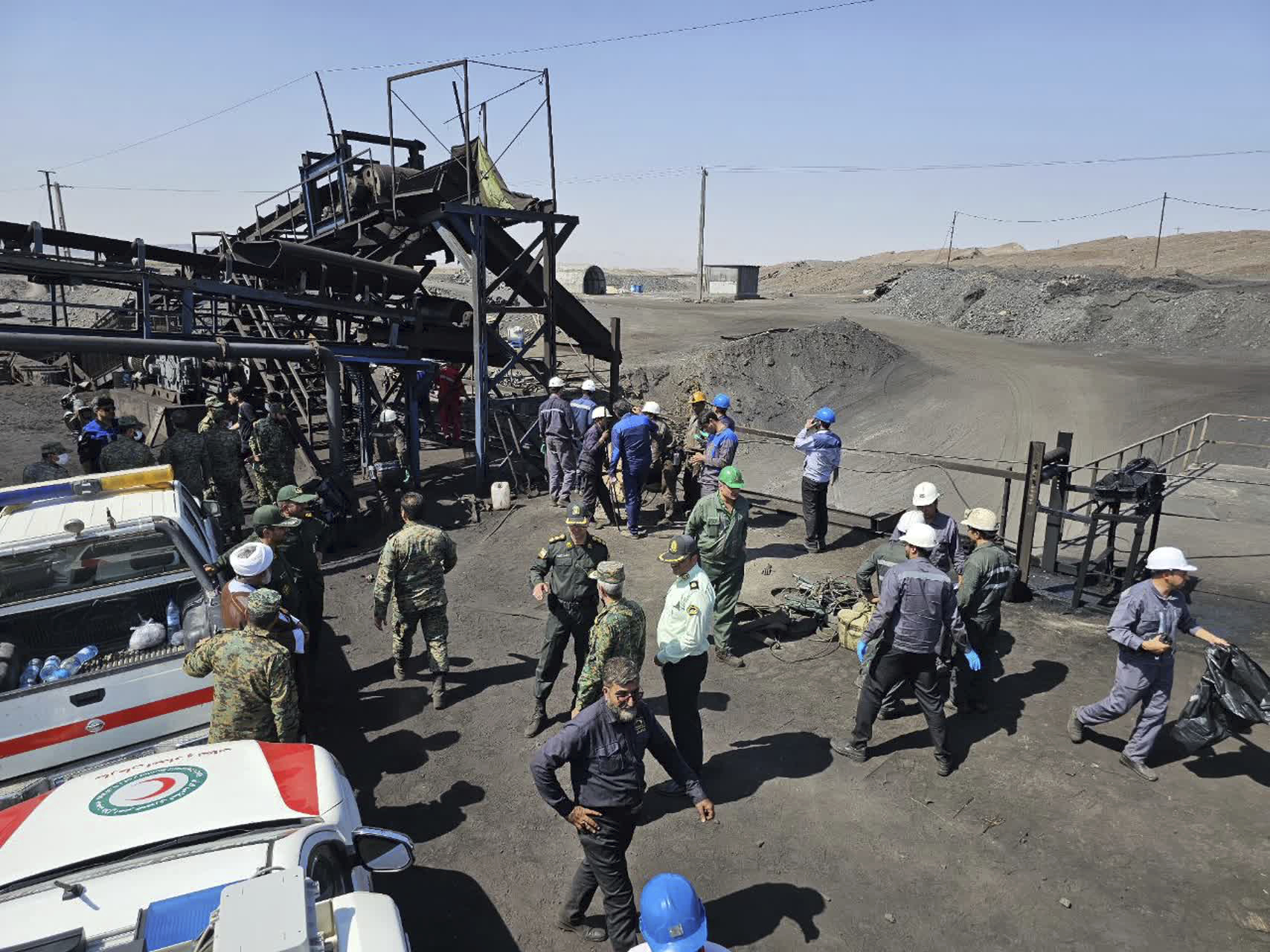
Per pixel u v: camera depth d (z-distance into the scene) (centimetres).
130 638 596
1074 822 511
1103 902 445
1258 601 852
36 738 479
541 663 621
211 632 553
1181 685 675
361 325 1573
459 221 1340
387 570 657
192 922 283
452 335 1495
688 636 525
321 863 346
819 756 591
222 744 430
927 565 544
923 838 501
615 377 1806
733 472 694
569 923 433
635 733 389
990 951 414
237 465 1075
